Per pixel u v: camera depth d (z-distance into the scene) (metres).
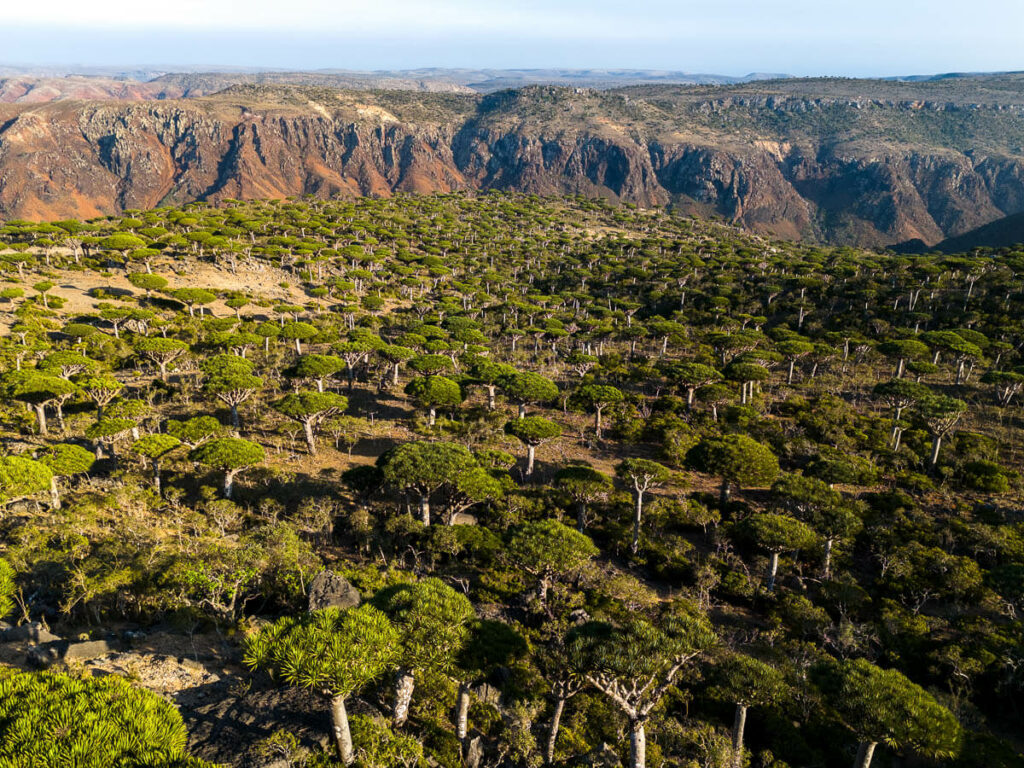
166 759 11.25
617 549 40.94
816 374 80.06
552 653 21.91
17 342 66.81
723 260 144.25
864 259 143.38
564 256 162.38
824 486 41.19
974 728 25.41
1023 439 57.78
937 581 35.72
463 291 120.94
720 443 45.56
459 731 20.88
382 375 75.62
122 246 100.44
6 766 10.52
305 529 38.03
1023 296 89.81
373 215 191.12
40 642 23.06
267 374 70.94
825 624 32.09
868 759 20.91
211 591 26.17
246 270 113.62
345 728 16.39
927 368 69.12
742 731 23.11
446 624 19.66
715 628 32.59
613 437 61.72
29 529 31.89
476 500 39.03
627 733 23.66
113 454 46.44
